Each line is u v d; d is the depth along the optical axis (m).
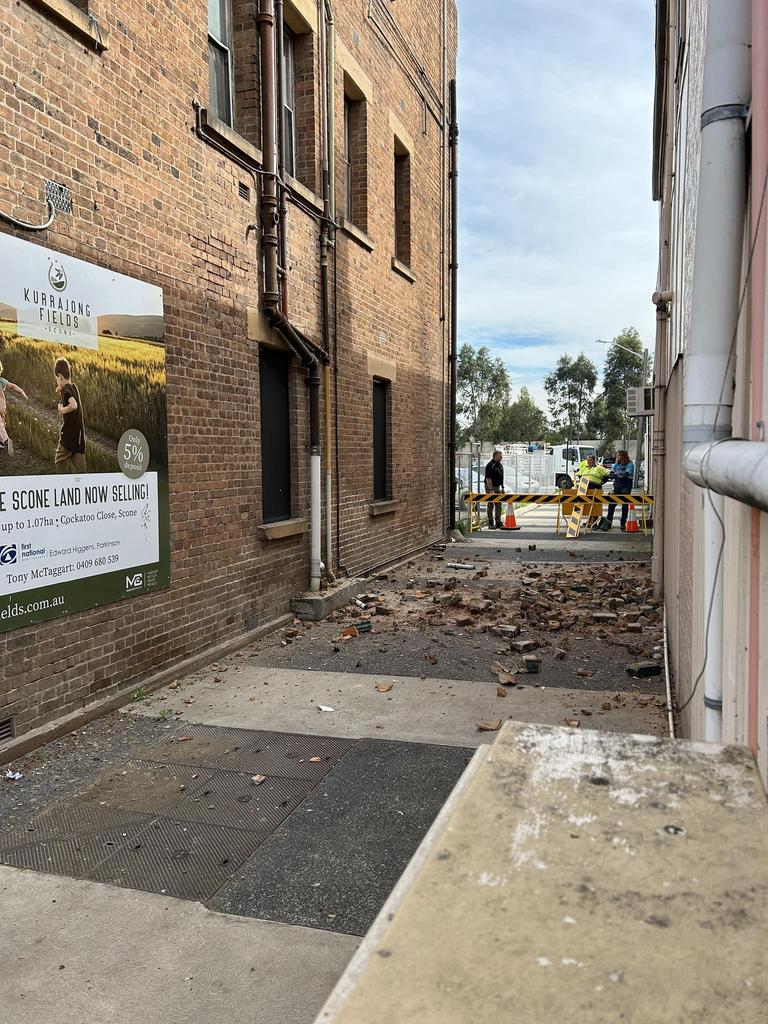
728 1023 0.70
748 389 2.04
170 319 5.95
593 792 1.15
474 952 0.82
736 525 2.13
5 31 4.24
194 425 6.32
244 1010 2.46
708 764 1.25
